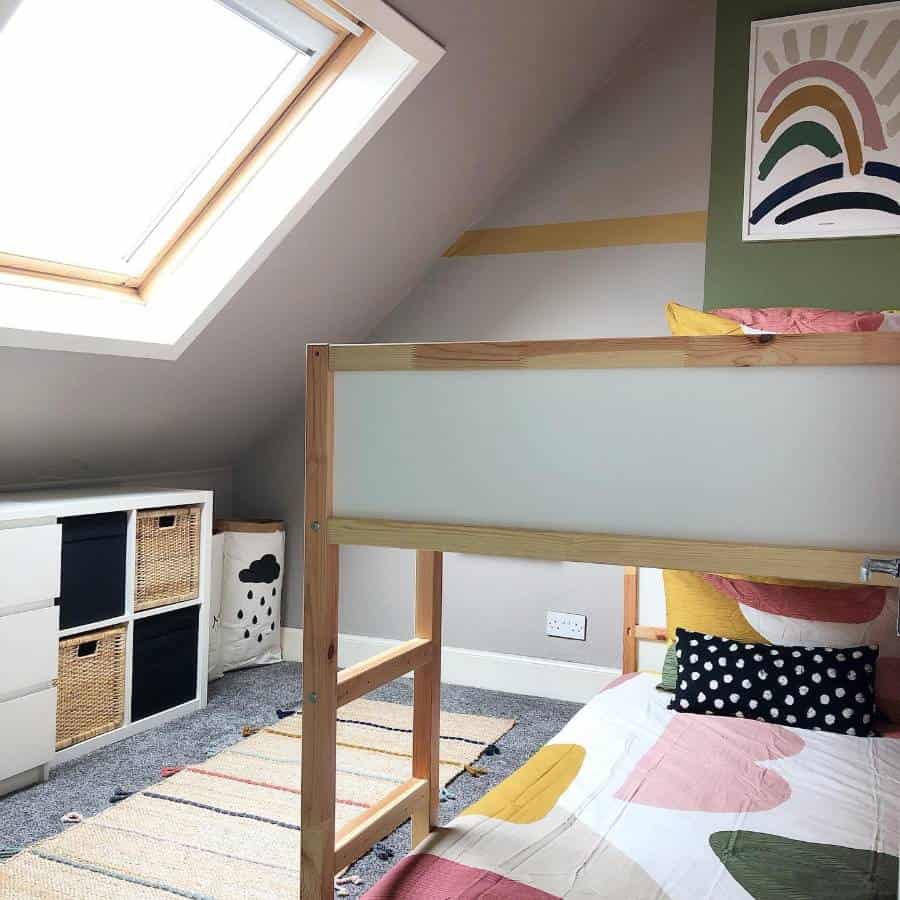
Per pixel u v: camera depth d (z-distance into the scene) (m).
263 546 3.73
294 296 3.12
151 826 2.29
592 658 3.43
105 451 3.26
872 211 2.96
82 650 2.82
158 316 2.89
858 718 2.13
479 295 3.54
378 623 3.79
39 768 2.57
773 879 1.43
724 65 3.15
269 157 2.71
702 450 1.26
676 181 3.25
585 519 1.32
